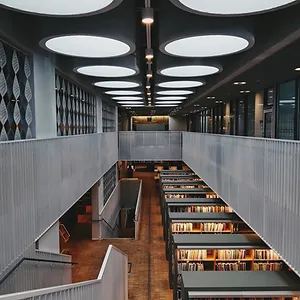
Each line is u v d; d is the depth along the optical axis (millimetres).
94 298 5000
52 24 4867
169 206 11500
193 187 15477
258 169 6074
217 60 7469
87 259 11406
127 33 5082
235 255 7625
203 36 5082
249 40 5293
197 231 9445
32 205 5160
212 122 21531
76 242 13461
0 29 4668
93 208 13891
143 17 4215
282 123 9977
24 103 6039
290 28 4836
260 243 7797
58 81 8328
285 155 4887
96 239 13875
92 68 7789
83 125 11562
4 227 4191
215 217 9836
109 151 15258
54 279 6645
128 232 23484
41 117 6672
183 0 3592
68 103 9414
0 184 4082
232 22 4875
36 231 5340
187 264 7672
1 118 5129
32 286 5426
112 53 6016
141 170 38656
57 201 6512
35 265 5566
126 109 26188
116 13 4547
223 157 9102
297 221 4496
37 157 5383
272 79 9289
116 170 21000
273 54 6266
